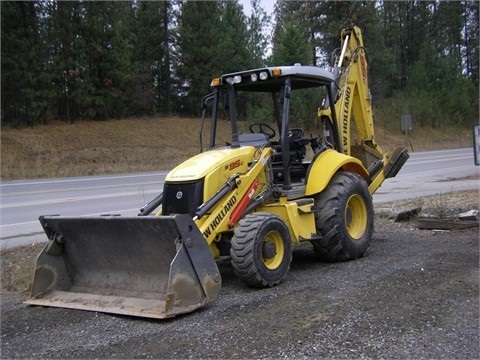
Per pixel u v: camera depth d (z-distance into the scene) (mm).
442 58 59375
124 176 23984
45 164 26531
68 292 6480
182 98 40281
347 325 4973
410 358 4301
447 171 22141
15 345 4988
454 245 8328
